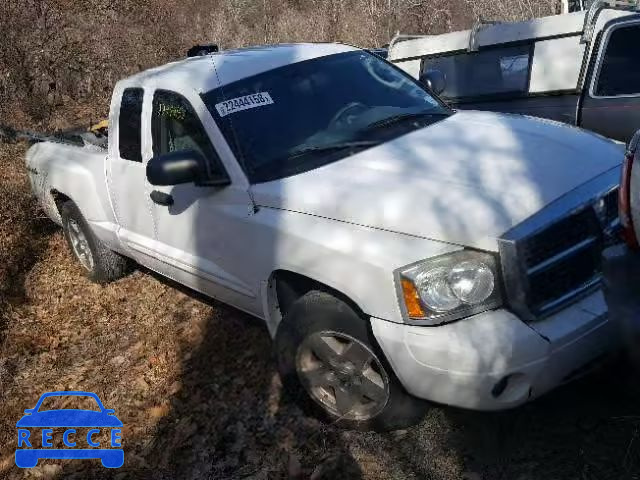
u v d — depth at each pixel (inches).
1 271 227.9
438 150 135.3
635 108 211.2
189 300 198.5
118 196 188.4
